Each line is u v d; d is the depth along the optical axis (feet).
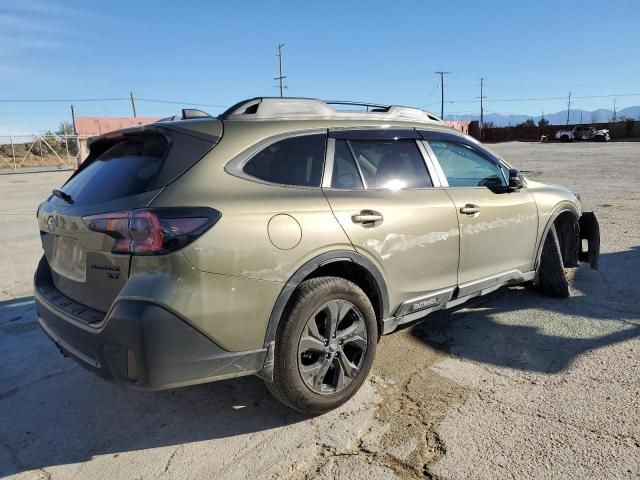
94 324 8.82
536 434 9.37
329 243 9.87
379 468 8.64
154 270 8.23
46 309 10.30
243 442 9.54
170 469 8.85
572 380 11.30
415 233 11.46
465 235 12.73
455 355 12.80
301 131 10.55
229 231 8.70
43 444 9.75
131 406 11.00
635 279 18.22
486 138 242.58
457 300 13.12
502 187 14.35
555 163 75.82
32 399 11.45
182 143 9.30
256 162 9.72
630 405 10.19
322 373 9.96
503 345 13.26
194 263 8.34
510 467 8.50
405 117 12.88
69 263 10.08
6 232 32.83
